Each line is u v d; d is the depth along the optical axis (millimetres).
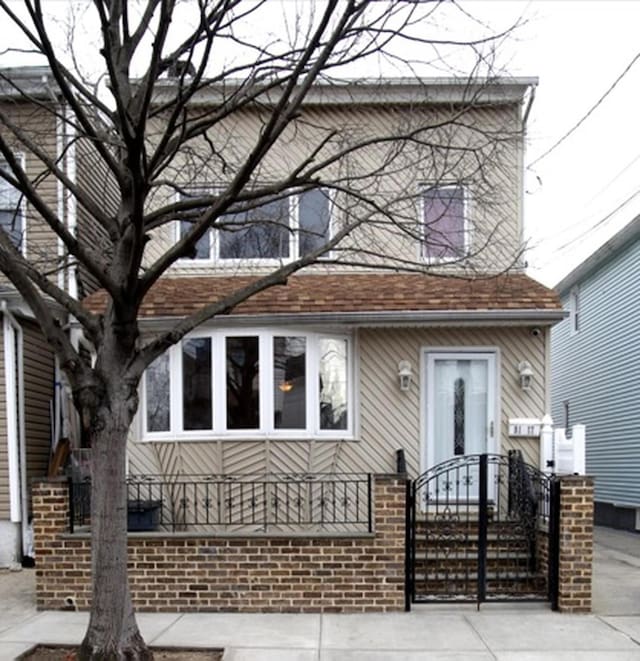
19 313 8000
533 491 6426
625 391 12461
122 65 5242
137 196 4121
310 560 5898
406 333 7789
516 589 6250
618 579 7238
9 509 7801
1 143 4016
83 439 9055
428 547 6656
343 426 7797
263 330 7508
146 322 7289
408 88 8336
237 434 7488
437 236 8117
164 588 5938
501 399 7703
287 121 4582
